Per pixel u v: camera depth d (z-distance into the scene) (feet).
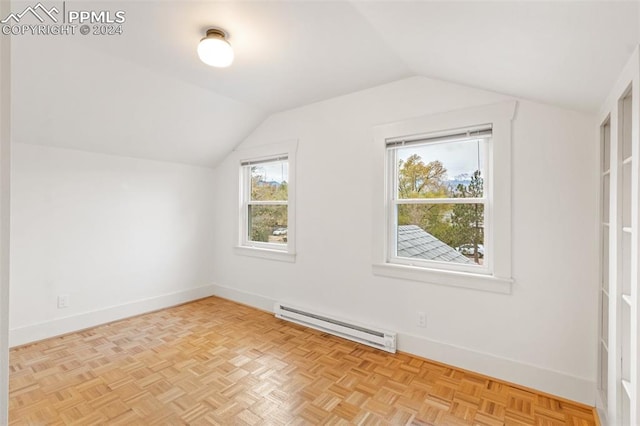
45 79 7.52
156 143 11.08
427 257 8.41
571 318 6.48
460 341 7.66
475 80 6.79
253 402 6.37
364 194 9.23
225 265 13.48
